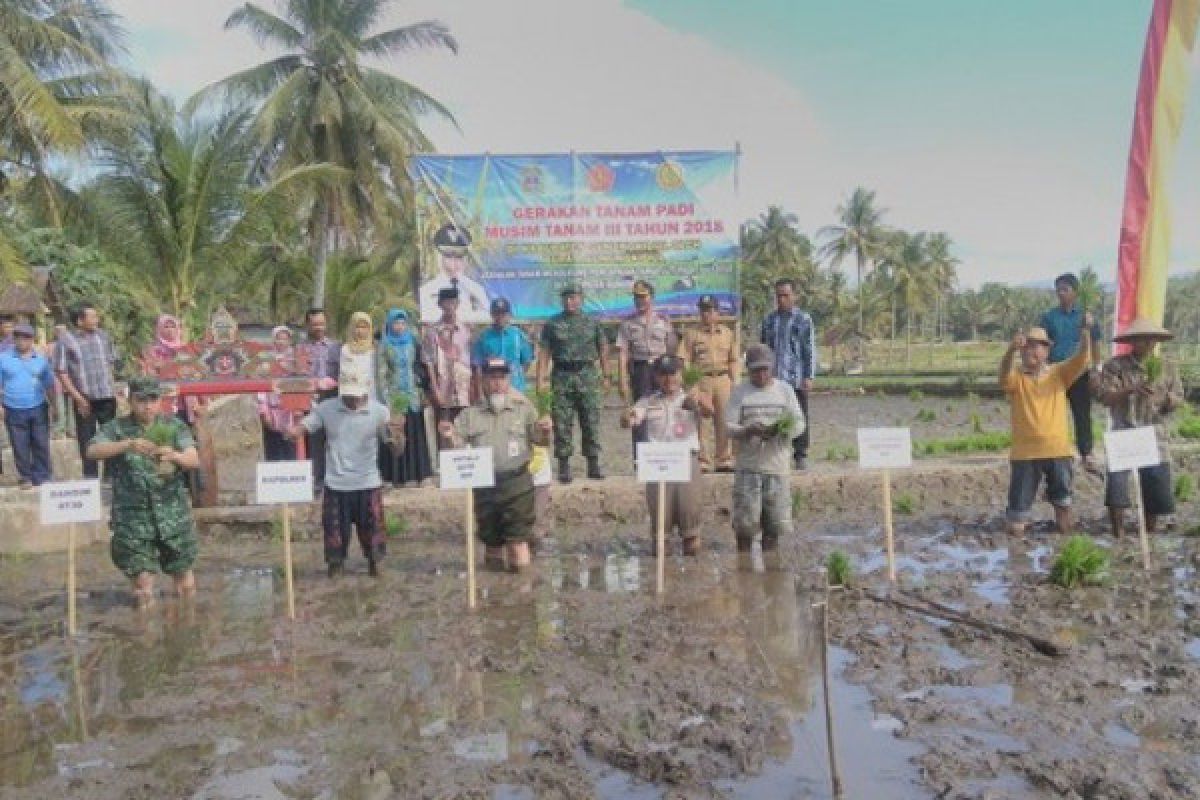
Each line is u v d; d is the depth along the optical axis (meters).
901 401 39.00
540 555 10.25
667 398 9.87
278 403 12.32
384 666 6.74
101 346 12.48
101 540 11.42
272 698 6.19
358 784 4.95
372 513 9.36
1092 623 7.29
